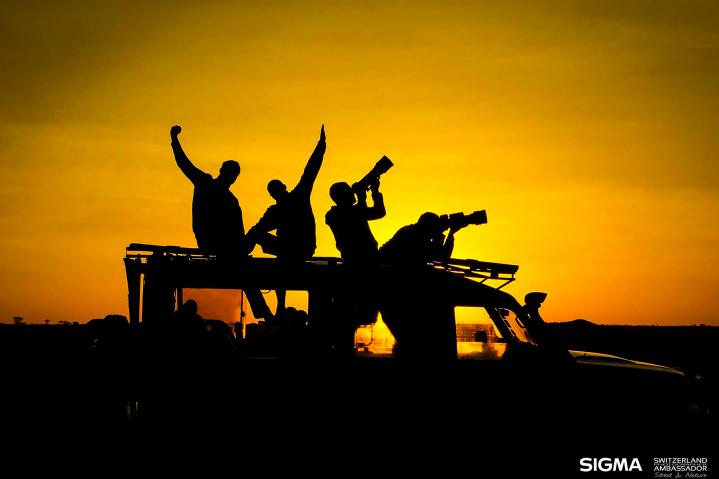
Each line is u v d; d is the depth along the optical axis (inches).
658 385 616.7
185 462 561.0
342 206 708.0
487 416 589.9
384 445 578.6
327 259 599.8
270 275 590.6
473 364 592.4
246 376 569.9
